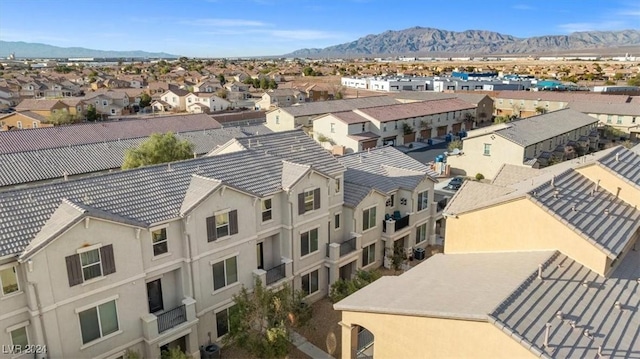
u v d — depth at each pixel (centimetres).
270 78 19800
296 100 13775
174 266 2281
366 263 3328
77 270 1922
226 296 2506
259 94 15900
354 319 1795
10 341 1841
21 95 14662
